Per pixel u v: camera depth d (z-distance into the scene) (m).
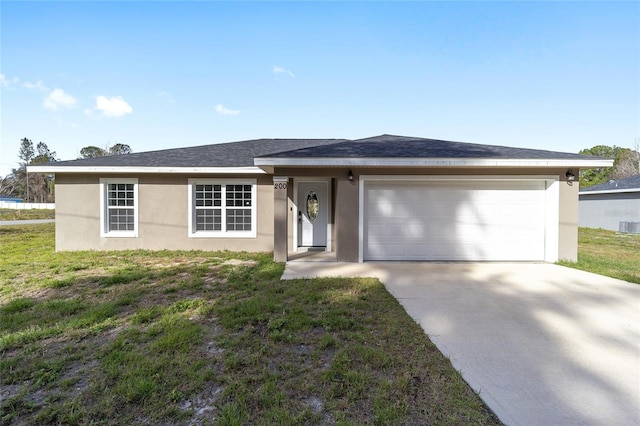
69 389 2.70
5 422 2.32
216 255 9.43
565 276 6.97
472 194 8.68
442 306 4.90
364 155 7.96
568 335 3.85
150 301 5.08
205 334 3.80
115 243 10.16
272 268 7.54
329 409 2.41
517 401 2.53
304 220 10.75
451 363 3.14
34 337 3.66
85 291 5.58
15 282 6.18
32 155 75.81
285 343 3.55
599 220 21.77
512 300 5.23
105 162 10.04
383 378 2.84
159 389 2.67
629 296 5.48
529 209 8.70
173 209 10.20
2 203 45.59
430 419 2.29
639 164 40.41
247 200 10.38
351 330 3.92
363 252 8.63
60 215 10.08
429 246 8.68
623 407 2.47
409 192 8.64
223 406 2.44
